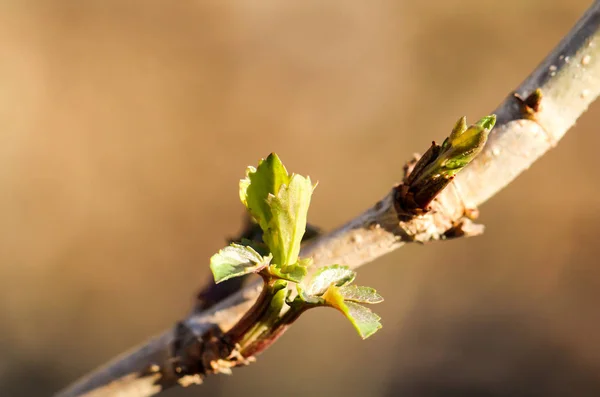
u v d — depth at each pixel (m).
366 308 0.19
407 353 0.71
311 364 0.70
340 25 0.85
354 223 0.21
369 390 0.70
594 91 0.21
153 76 0.84
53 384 0.69
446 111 0.81
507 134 0.21
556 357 0.71
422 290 0.73
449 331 0.72
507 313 0.73
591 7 0.21
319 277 0.20
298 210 0.20
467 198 0.21
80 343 0.72
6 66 0.81
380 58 0.84
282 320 0.21
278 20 0.86
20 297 0.73
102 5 0.84
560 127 0.21
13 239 0.76
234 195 0.81
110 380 0.22
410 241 0.21
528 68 0.80
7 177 0.78
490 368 0.70
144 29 0.85
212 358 0.21
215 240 0.79
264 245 0.20
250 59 0.86
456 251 0.74
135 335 0.74
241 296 0.22
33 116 0.80
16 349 0.70
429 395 0.69
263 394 0.68
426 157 0.21
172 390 0.65
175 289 0.77
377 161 0.81
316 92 0.84
